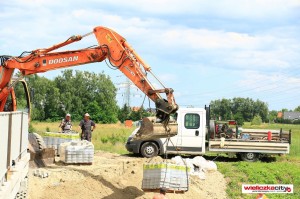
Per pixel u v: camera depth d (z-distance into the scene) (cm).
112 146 3177
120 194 1638
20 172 1061
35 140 1883
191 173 2145
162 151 2425
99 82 8912
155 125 1503
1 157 833
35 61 1686
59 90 8881
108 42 1647
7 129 912
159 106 1508
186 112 2453
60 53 1686
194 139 2442
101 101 8850
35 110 8150
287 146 2470
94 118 8456
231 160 2591
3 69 1678
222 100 12250
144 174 1499
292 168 2347
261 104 12275
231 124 2572
